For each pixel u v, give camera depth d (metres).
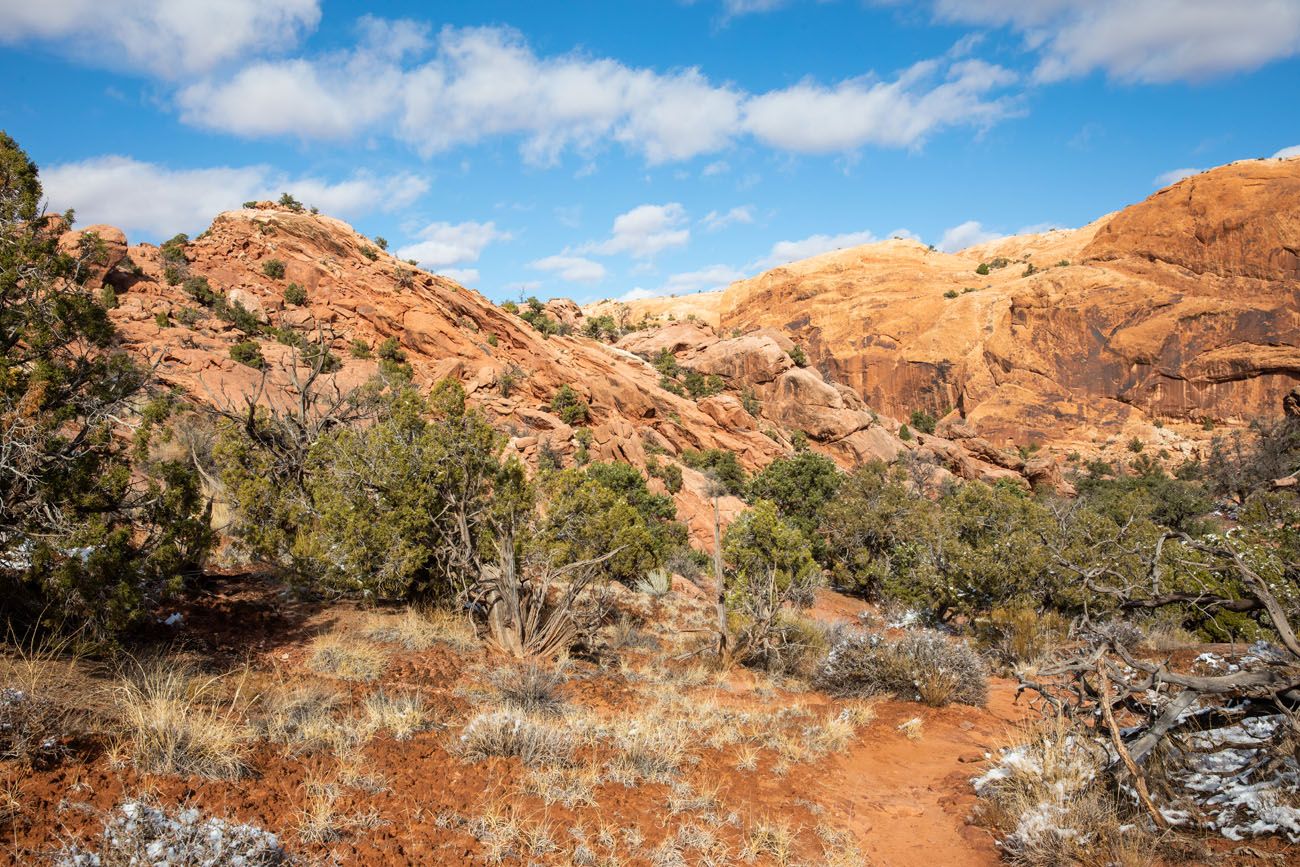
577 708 7.00
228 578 9.51
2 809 3.40
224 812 3.82
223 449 10.88
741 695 9.01
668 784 5.50
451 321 55.03
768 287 156.12
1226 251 101.25
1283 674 4.81
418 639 8.15
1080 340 104.69
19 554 5.84
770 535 11.74
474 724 5.61
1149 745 4.85
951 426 84.19
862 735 7.61
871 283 140.62
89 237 7.28
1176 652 10.50
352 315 51.19
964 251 185.00
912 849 4.96
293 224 55.56
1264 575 7.82
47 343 6.71
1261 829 4.21
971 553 15.28
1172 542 10.07
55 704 4.40
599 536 11.60
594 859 4.16
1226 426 93.44
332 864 3.61
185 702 4.87
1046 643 11.39
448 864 3.86
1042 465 72.06
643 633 11.62
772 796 5.66
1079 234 157.62
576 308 105.31
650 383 66.38
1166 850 4.20
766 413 76.69
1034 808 4.95
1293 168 103.00
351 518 9.04
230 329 41.38
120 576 5.92
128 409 7.44
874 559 21.64
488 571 9.47
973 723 8.30
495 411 43.78
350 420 13.48
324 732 5.15
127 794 3.76
